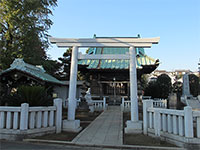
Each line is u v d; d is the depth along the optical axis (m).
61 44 8.05
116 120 10.12
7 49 16.06
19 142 5.66
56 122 6.98
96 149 5.24
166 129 5.90
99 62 19.61
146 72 20.84
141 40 7.68
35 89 7.12
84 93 16.73
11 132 5.90
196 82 25.34
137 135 6.65
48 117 6.82
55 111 7.07
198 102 16.42
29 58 16.98
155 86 22.94
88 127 8.12
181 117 5.25
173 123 5.54
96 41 7.90
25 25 15.91
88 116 11.89
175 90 26.75
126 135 6.68
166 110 5.80
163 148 5.04
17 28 16.36
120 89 20.47
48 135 6.47
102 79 20.39
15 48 16.23
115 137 6.35
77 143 5.53
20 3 16.08
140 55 19.91
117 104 18.64
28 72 11.74
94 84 20.08
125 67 18.31
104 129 7.70
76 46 8.01
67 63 29.50
